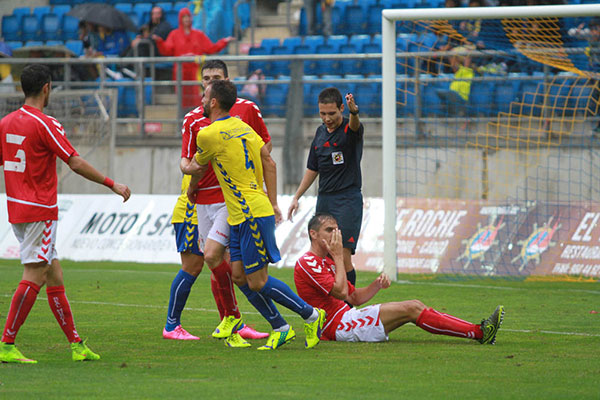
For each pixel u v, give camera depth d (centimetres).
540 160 4709
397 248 4253
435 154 4872
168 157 5547
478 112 4916
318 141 2709
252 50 6319
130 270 4275
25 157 1797
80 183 5462
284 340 2033
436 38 4934
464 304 3009
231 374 1675
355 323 2114
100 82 5606
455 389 1514
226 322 2188
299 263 2123
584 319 2611
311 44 6309
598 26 4484
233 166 1961
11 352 1817
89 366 1778
